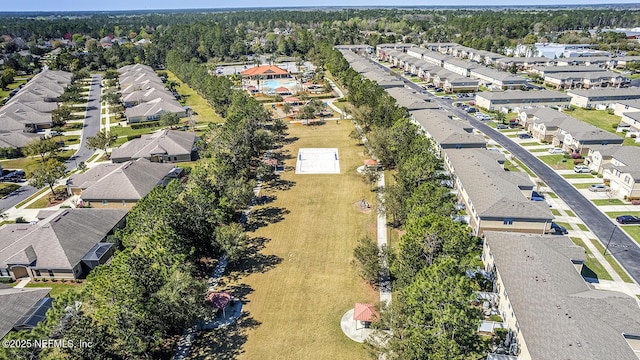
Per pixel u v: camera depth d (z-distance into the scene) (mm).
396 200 74625
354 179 99250
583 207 82875
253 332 53844
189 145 115312
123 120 150500
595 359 39844
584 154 106125
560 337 43031
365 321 53656
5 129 131375
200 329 54469
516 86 176875
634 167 86875
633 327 44844
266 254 70625
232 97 142875
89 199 85875
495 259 57688
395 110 117000
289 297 60156
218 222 68938
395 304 48656
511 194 73125
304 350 50938
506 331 51969
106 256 68750
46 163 103375
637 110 131625
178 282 48656
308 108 142750
